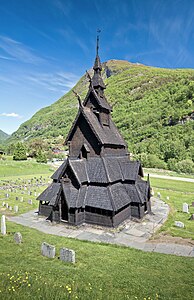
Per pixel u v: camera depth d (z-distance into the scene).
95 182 30.05
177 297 12.98
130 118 186.12
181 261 18.75
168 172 93.44
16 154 122.31
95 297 11.89
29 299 10.87
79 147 33.69
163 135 136.12
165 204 42.25
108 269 16.38
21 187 60.53
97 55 35.66
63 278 14.12
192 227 29.62
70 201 28.67
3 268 14.83
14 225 28.09
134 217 32.06
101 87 35.62
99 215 28.83
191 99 165.12
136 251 21.23
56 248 20.20
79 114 33.28
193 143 116.44
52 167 106.69
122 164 34.75
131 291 13.30
